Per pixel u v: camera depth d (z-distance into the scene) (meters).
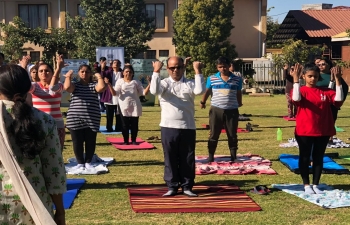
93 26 28.44
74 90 8.84
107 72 14.02
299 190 7.53
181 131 7.03
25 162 3.31
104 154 10.62
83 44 28.34
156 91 6.92
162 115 7.12
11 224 3.27
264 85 29.16
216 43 29.52
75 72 20.05
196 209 6.53
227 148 11.49
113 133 13.86
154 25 29.83
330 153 10.30
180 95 6.99
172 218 6.20
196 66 7.00
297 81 7.19
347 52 31.39
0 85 3.32
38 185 3.37
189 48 29.67
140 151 11.02
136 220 6.11
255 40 33.78
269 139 12.72
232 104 9.42
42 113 3.44
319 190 7.41
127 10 28.38
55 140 3.45
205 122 16.38
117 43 28.41
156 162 9.78
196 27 29.16
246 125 14.34
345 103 22.91
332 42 33.50
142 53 32.38
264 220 6.15
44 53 29.44
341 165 9.47
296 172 8.77
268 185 7.92
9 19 32.06
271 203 6.91
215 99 9.44
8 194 3.25
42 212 3.19
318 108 7.19
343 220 6.18
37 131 3.31
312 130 7.18
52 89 7.71
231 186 7.74
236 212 6.48
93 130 8.87
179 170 7.22
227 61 9.37
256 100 25.11
